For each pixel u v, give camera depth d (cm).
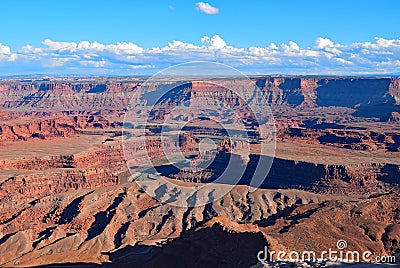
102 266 11700
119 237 14212
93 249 13350
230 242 8281
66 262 12319
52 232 14362
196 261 8525
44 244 13738
